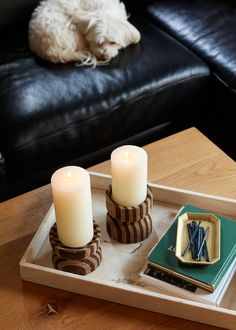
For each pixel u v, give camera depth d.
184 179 1.15
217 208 1.07
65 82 1.48
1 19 1.70
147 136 1.65
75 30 1.62
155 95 1.53
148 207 0.97
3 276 0.96
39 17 1.62
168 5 1.86
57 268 0.94
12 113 1.39
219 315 0.85
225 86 1.57
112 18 1.61
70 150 1.46
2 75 1.51
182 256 0.92
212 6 1.82
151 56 1.59
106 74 1.52
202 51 1.65
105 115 1.46
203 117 1.75
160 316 0.89
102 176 1.12
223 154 1.21
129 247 1.00
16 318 0.89
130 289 0.88
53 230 0.95
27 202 1.10
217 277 0.88
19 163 1.38
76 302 0.91
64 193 0.85
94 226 0.96
